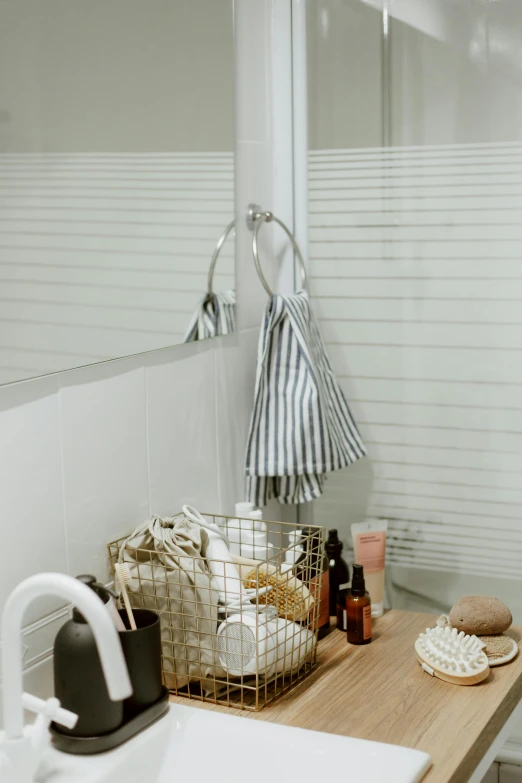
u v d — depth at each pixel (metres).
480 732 1.11
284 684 1.24
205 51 1.46
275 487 1.68
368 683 1.25
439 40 1.63
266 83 1.69
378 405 1.79
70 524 1.18
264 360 1.58
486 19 1.59
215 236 1.52
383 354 1.77
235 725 1.07
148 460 1.35
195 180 1.44
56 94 1.09
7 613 0.85
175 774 1.06
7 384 1.04
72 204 1.13
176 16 1.37
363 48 1.70
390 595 1.82
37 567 1.12
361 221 1.75
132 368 1.30
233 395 1.61
